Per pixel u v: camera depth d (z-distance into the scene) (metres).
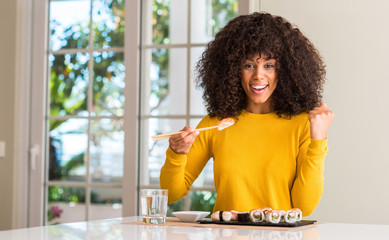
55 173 3.59
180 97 3.40
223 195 1.64
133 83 3.29
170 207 3.17
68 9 3.62
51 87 3.61
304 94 1.67
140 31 3.33
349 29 2.69
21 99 3.51
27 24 3.56
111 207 3.54
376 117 2.64
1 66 3.53
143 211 1.36
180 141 1.50
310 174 1.49
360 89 2.67
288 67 1.65
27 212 3.53
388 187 2.60
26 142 3.53
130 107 3.29
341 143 2.67
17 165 3.49
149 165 3.28
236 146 1.65
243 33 1.66
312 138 1.49
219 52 1.73
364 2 2.68
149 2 3.42
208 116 1.76
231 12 3.34
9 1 3.54
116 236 1.09
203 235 1.11
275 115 1.68
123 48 3.51
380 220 2.61
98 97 3.56
